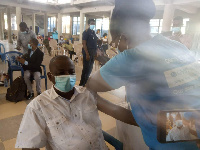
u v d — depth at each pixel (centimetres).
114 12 90
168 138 82
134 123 112
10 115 313
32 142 114
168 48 83
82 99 128
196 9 1070
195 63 82
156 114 83
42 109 119
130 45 89
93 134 128
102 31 2161
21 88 368
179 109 79
